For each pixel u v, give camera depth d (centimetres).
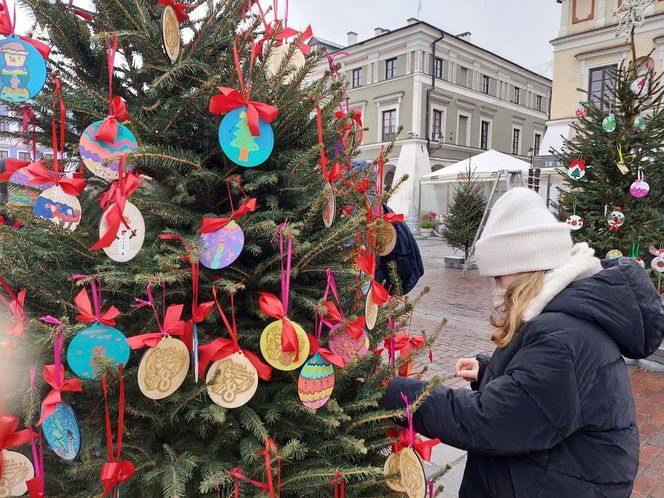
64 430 104
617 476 108
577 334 107
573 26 1516
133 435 114
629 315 109
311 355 117
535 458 111
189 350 112
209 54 130
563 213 541
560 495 109
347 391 146
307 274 134
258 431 109
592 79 1506
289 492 122
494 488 120
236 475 107
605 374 107
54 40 124
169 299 121
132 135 111
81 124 133
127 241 102
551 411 104
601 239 492
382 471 121
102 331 102
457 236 1105
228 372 109
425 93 2284
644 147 486
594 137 518
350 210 147
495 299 129
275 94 124
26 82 105
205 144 130
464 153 2592
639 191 468
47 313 121
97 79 132
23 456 106
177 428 122
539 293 116
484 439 108
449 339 551
